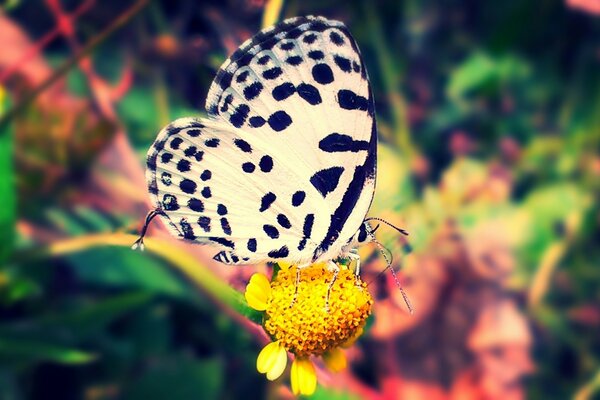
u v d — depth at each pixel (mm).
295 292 124
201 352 137
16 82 145
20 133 140
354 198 121
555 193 157
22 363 129
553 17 162
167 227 121
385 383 141
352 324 125
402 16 162
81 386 134
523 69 163
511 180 158
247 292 124
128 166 141
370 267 134
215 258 123
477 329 146
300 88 118
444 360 144
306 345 124
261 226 122
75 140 141
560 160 159
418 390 142
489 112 162
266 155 119
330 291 124
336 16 159
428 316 146
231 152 119
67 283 137
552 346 149
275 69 118
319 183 120
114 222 139
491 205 155
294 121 119
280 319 124
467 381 143
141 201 140
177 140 119
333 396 131
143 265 137
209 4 151
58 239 137
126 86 148
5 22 147
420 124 160
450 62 163
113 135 143
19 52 146
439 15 164
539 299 151
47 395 134
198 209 121
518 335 148
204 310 136
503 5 164
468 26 165
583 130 160
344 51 118
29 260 131
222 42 151
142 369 135
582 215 155
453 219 153
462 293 149
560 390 148
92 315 132
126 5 151
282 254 122
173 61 150
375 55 161
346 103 119
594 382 146
